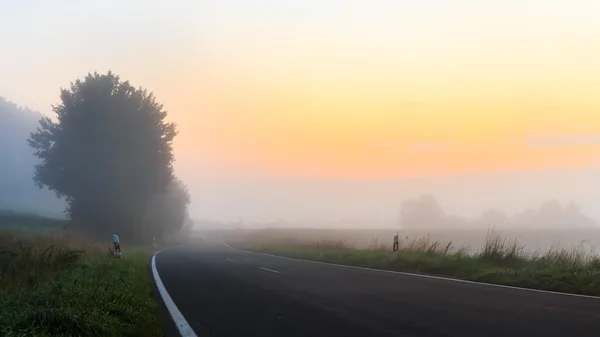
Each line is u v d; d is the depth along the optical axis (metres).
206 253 39.03
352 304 11.60
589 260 17.17
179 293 14.47
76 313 8.57
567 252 18.91
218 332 9.05
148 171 56.31
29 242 23.97
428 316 9.91
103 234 54.22
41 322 8.00
